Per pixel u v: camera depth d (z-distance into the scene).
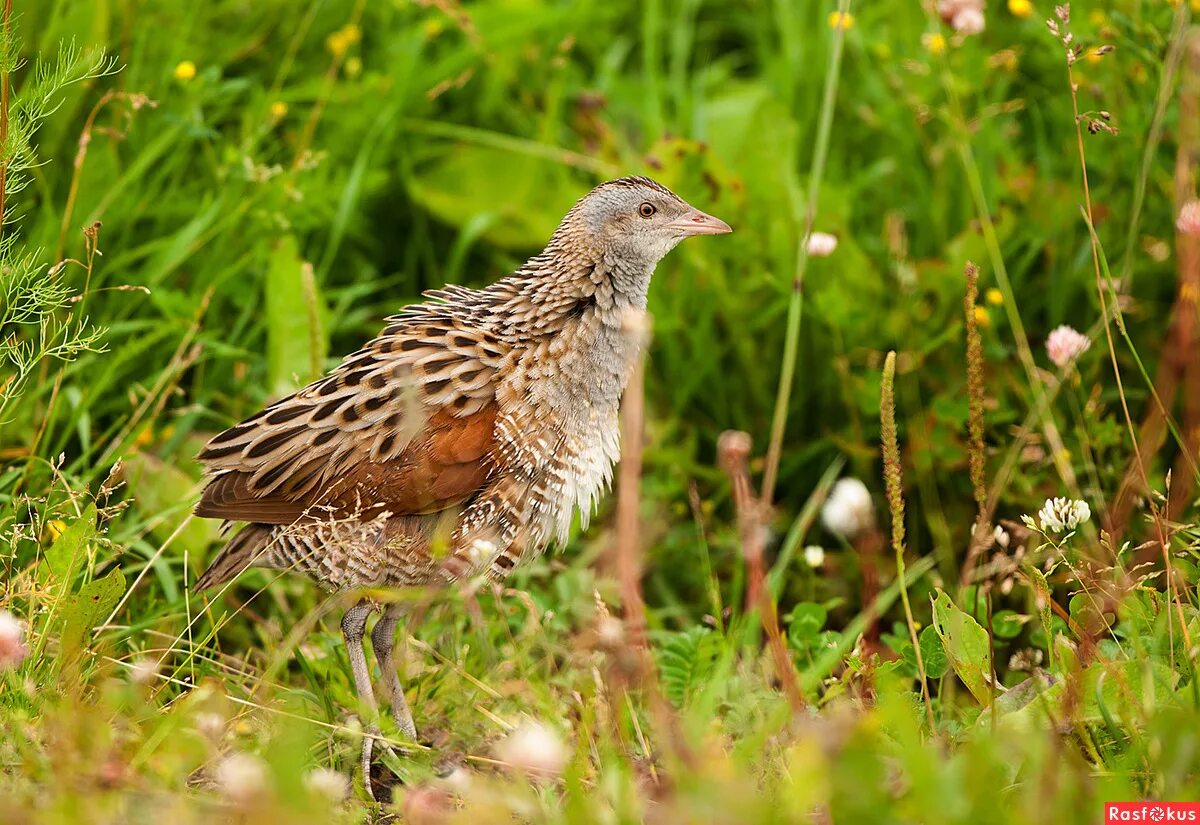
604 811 6.73
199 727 7.20
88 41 11.07
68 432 9.59
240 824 6.34
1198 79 9.99
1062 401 11.01
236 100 12.32
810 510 9.90
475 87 13.06
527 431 8.49
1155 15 11.06
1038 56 12.13
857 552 10.76
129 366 10.68
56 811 6.17
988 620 7.65
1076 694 6.97
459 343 8.58
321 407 8.40
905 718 6.51
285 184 11.01
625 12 14.42
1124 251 11.33
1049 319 11.51
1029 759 6.68
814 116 13.09
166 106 11.42
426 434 8.32
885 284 11.89
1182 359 9.79
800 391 11.84
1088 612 7.91
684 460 11.40
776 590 9.41
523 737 6.50
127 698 7.27
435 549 7.93
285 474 8.34
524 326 8.64
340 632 9.43
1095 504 10.24
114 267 10.80
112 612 8.21
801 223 11.69
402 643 9.12
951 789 6.07
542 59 13.46
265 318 10.95
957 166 12.23
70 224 10.71
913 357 11.25
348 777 7.90
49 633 8.04
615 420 8.97
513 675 8.60
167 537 9.84
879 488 11.43
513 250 12.48
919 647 8.12
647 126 12.91
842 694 8.29
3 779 6.77
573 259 8.76
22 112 10.07
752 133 11.91
